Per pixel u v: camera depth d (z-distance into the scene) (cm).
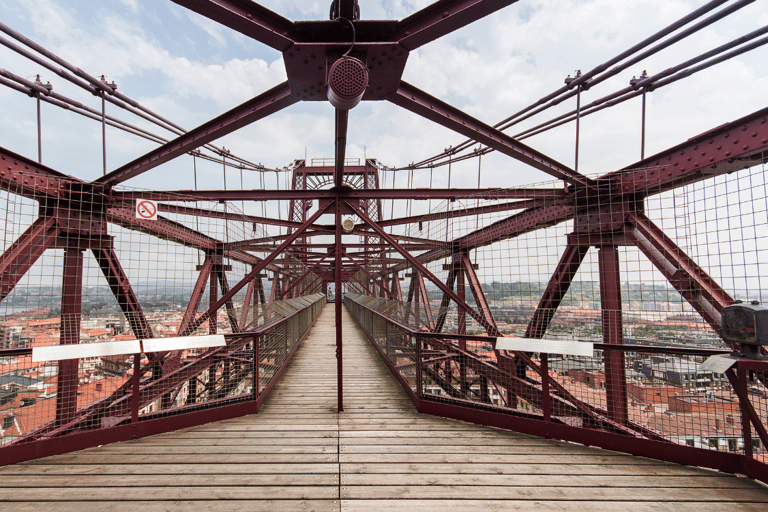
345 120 244
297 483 223
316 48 204
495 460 257
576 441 286
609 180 368
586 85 562
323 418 355
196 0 171
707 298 286
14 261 307
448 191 484
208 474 234
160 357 368
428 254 804
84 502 200
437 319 479
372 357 723
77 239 369
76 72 562
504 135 327
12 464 246
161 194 429
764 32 399
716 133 274
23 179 317
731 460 232
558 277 405
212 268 599
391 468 244
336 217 433
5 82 442
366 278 1747
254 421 344
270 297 1196
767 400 223
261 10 191
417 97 274
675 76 493
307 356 731
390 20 201
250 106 278
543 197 404
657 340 292
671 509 196
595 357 296
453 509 196
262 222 628
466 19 193
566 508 197
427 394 380
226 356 497
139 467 243
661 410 261
